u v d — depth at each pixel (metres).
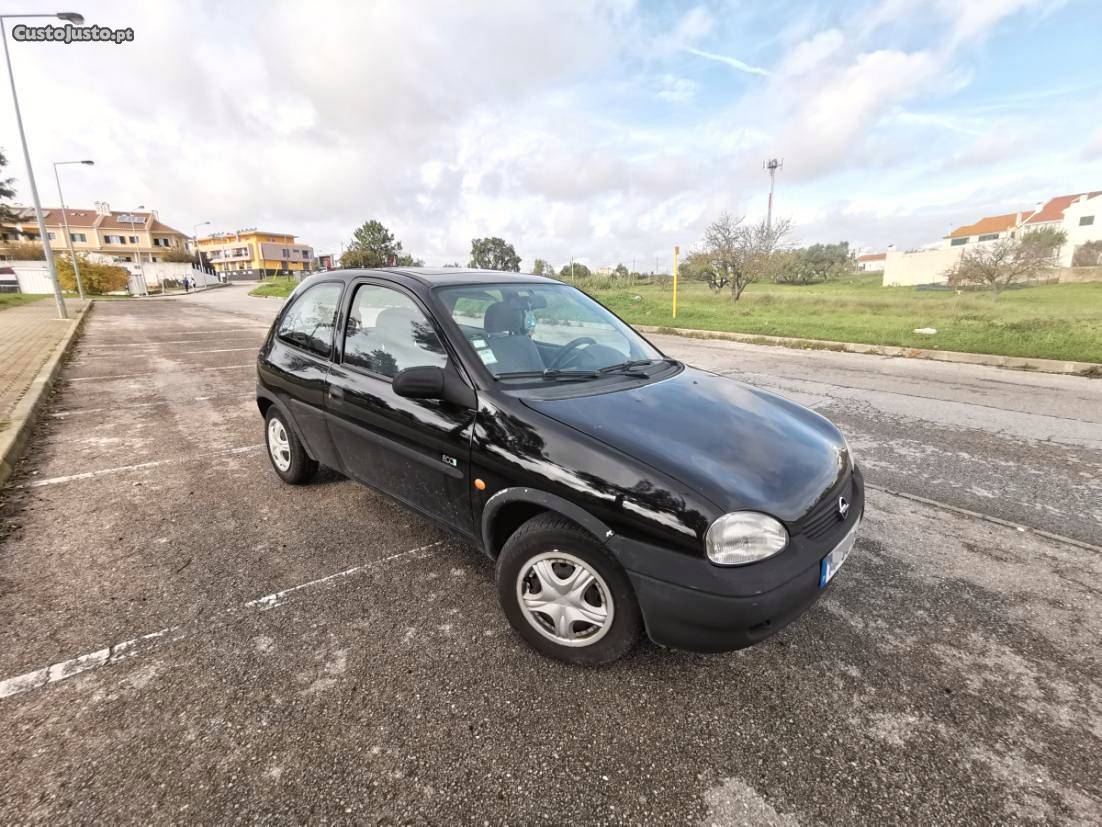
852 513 2.39
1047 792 1.75
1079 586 2.86
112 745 1.90
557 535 2.18
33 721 2.00
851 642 2.45
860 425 5.65
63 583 2.87
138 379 8.28
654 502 1.99
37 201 17.59
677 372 3.19
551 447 2.23
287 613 2.64
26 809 1.67
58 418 6.02
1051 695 2.15
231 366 9.52
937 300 22.97
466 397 2.54
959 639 2.47
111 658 2.33
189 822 1.64
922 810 1.69
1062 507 3.75
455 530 2.72
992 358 9.13
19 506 3.78
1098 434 5.31
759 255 25.17
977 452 4.82
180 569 3.00
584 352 3.05
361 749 1.90
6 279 40.78
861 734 1.98
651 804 1.71
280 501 3.86
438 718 2.03
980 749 1.91
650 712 2.07
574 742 1.93
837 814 1.68
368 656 2.36
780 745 1.93
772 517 2.00
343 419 3.22
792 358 10.02
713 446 2.28
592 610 2.19
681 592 1.93
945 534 3.40
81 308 24.27
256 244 98.56
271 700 2.11
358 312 3.26
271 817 1.66
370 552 3.18
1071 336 10.75
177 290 56.69
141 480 4.25
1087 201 53.19
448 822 1.65
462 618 2.61
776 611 1.92
